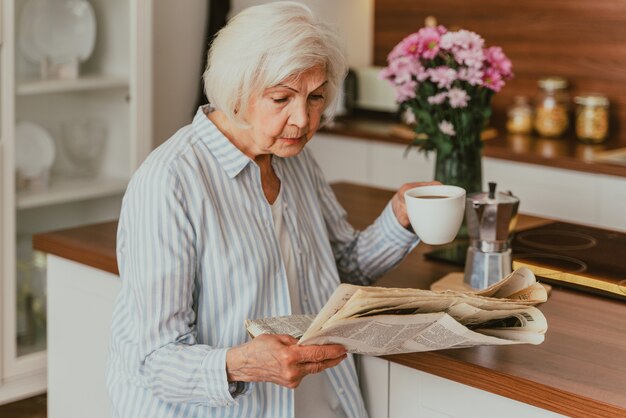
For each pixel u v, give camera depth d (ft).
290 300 6.40
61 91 11.96
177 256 5.86
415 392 6.54
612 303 7.06
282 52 5.68
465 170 8.64
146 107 12.53
